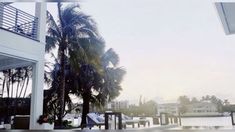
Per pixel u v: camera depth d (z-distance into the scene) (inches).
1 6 326.6
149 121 428.1
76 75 524.7
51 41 492.1
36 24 358.0
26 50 332.2
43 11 365.4
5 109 501.0
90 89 537.6
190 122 465.4
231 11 199.8
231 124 371.6
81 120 527.5
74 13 505.7
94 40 522.9
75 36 499.8
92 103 544.4
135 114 629.0
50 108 522.0
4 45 304.3
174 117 459.8
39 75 345.1
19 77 521.3
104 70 551.2
